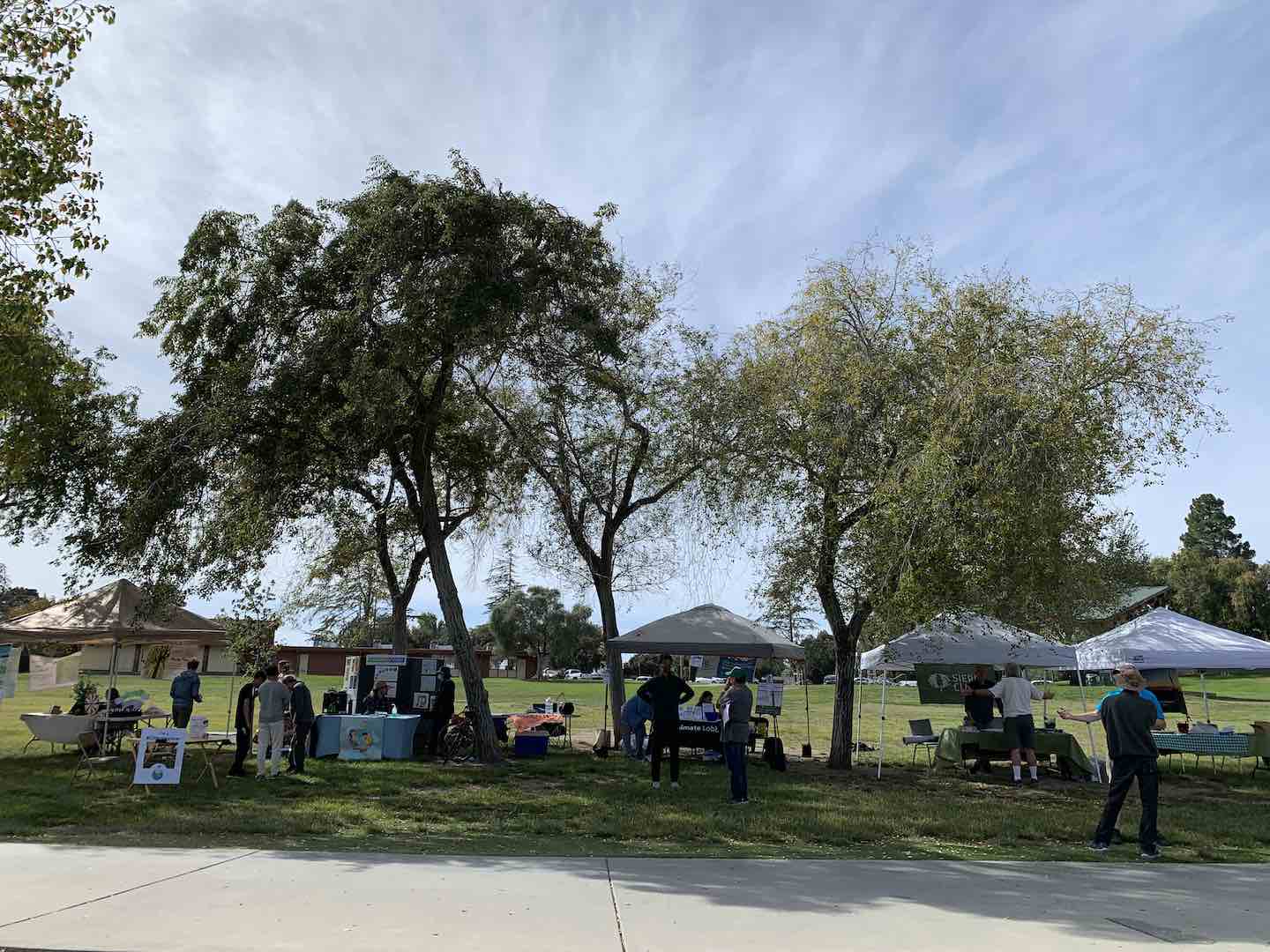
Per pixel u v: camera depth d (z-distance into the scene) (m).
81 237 12.48
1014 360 13.70
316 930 5.14
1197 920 5.80
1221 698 44.72
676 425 18.44
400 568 23.11
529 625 85.50
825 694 53.66
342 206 15.73
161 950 4.72
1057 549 13.56
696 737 17.06
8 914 5.44
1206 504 97.56
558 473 19.52
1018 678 15.49
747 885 6.66
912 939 5.22
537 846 8.48
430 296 14.39
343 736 16.23
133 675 46.62
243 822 9.35
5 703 32.44
